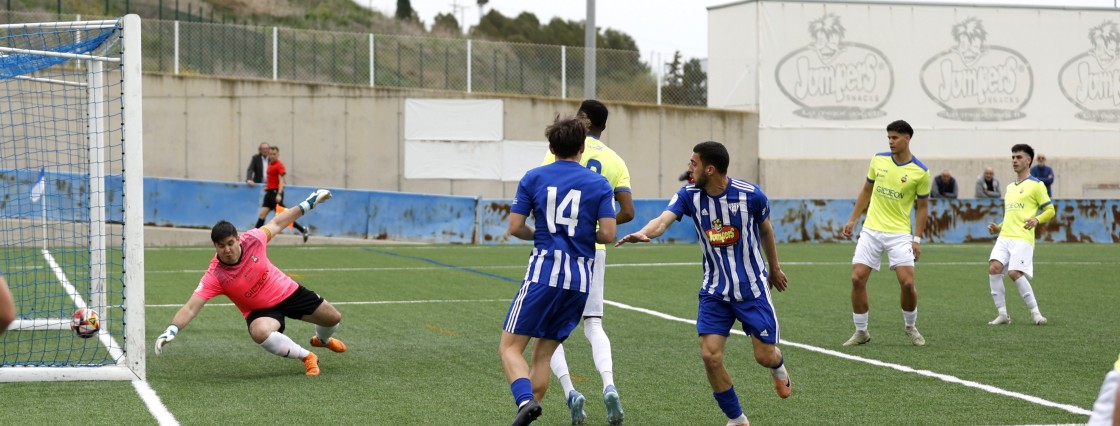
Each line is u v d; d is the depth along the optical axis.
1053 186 39.31
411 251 26.17
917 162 12.12
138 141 9.45
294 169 33.50
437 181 34.47
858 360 11.02
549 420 8.25
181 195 28.91
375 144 34.06
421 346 11.87
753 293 7.66
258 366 10.50
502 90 36.31
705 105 37.56
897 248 12.06
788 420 8.19
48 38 15.32
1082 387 9.51
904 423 8.06
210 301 16.08
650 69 37.50
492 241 29.27
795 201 31.14
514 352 7.31
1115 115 39.81
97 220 12.13
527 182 7.52
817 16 37.59
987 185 32.25
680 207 7.82
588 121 8.77
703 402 8.90
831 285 18.94
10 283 17.81
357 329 13.22
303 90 33.44
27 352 11.27
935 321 14.36
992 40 38.84
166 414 8.16
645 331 13.14
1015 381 9.80
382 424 7.91
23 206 24.42
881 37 38.06
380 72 35.44
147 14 42.56
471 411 8.42
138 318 9.62
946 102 38.62
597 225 7.84
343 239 29.11
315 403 8.68
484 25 71.31
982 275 21.12
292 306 10.26
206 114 32.78
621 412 7.94
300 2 59.97
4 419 7.95
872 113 38.12
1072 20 39.34
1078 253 27.16
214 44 33.75
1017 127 39.19
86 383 9.44
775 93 37.47
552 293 7.29
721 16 38.62
